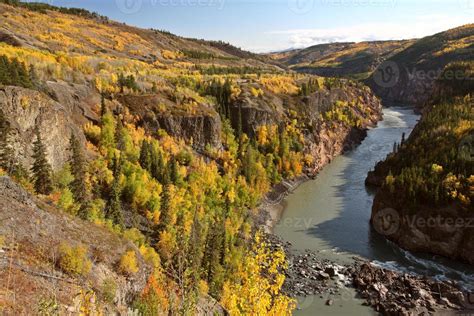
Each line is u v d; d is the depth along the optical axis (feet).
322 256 219.20
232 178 294.66
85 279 78.02
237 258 165.07
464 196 221.87
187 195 233.76
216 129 323.98
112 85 306.14
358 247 231.91
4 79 183.73
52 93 227.81
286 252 222.28
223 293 126.72
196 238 152.46
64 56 315.78
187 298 64.28
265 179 321.11
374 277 191.11
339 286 186.29
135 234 155.22
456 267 207.62
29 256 75.20
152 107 302.86
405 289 181.68
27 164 154.30
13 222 82.84
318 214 285.84
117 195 177.68
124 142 238.68
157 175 238.68
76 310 59.11
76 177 165.07
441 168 250.37
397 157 333.01
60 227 93.61
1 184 92.38
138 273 94.63
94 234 100.27
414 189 242.99
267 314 65.87
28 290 64.08
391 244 236.43
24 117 163.12
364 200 311.06
